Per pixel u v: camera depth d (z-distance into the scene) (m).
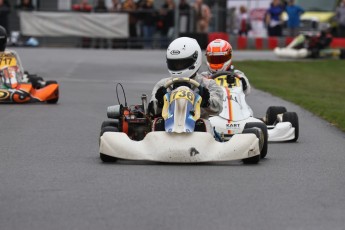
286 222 21.83
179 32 103.69
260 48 114.56
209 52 39.31
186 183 26.56
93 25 103.81
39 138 38.28
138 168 29.14
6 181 27.06
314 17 119.81
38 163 30.86
